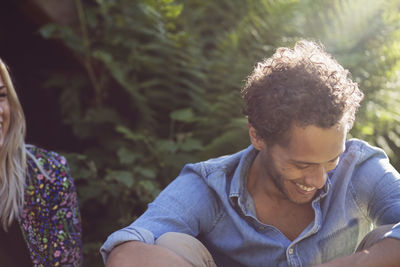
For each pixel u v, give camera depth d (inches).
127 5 131.4
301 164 44.9
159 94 126.3
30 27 129.9
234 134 110.4
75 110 128.8
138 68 127.5
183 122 127.3
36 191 73.2
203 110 124.4
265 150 49.0
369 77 119.0
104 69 129.0
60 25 127.8
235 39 124.0
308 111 42.6
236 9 140.3
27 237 72.0
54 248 73.2
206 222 54.2
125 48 130.8
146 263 46.2
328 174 53.1
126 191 112.1
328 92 43.1
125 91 130.3
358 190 52.5
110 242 49.5
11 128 72.6
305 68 44.7
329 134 43.2
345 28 127.5
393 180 51.3
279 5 123.1
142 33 130.7
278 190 50.6
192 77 129.6
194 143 113.0
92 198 119.3
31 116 138.8
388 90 120.3
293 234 53.1
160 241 49.8
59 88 138.3
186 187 54.3
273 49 124.1
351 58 117.1
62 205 74.8
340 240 52.7
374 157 53.4
